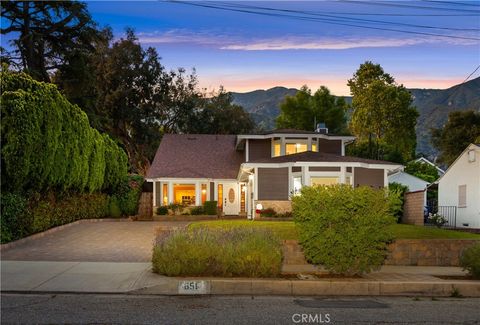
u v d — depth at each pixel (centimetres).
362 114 5244
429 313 822
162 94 4828
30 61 3547
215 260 1098
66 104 1992
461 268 1295
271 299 941
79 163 2180
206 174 3291
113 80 4666
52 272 1151
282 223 1712
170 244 1139
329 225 1117
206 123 5059
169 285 998
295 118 5512
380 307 871
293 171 2486
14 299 905
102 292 966
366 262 1105
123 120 4775
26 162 1619
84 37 3831
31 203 1831
